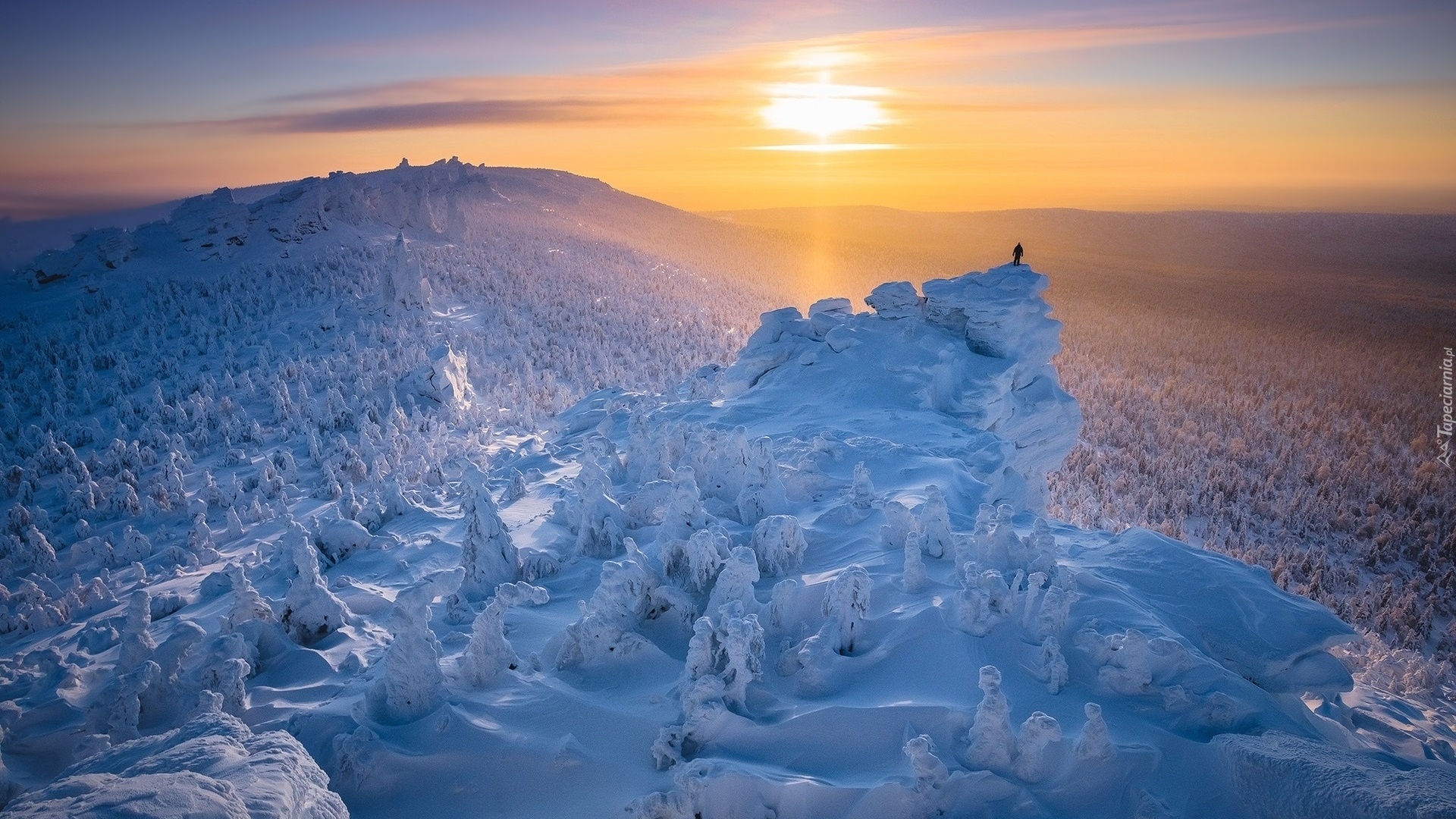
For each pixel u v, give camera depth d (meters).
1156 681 12.66
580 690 13.97
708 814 10.60
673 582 16.72
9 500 47.97
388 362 72.94
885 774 11.09
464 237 137.12
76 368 74.38
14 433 60.00
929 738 10.70
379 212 131.62
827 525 21.00
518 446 52.28
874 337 43.94
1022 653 13.41
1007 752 10.94
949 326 44.62
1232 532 74.25
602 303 121.81
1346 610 56.84
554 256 154.88
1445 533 74.12
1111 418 111.69
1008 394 42.59
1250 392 146.38
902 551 18.25
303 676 15.65
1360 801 9.35
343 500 31.36
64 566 35.88
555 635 15.78
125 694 13.53
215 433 57.81
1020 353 43.62
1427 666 33.12
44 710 14.86
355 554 25.22
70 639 24.23
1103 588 15.26
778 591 15.06
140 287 97.12
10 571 35.03
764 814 10.55
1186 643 13.52
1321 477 88.69
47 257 100.19
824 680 13.22
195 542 35.06
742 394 46.16
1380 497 83.44
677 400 47.62
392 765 11.63
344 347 78.44
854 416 37.16
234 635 15.70
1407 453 104.44
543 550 21.97
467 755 11.97
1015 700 12.34
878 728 11.84
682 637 15.56
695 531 17.48
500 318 98.19
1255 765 10.38
